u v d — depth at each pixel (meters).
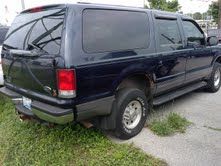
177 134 4.12
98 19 3.44
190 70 5.32
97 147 3.67
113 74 3.55
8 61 3.98
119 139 3.99
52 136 3.91
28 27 3.71
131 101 3.93
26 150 3.65
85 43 3.22
